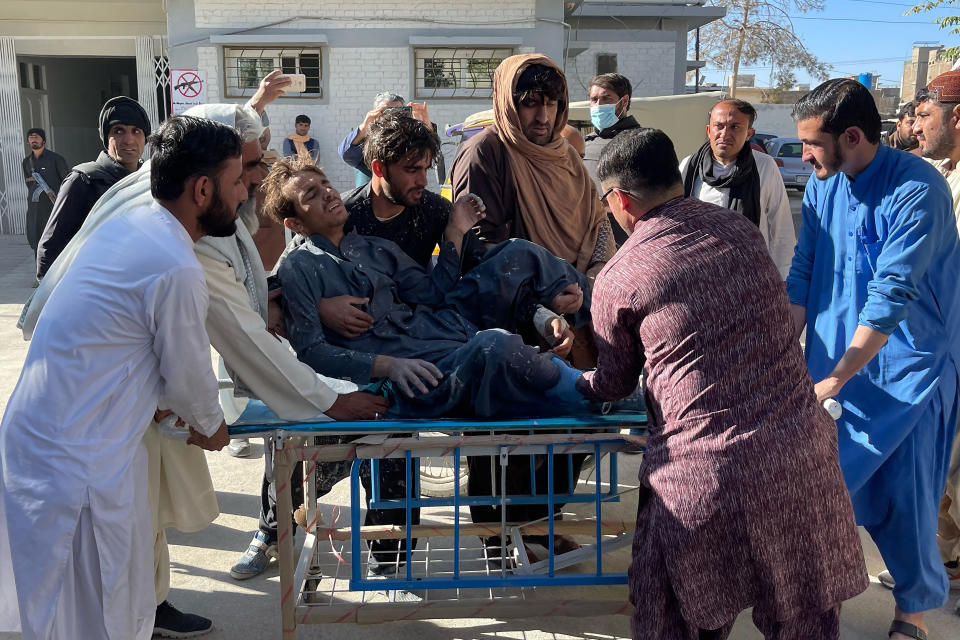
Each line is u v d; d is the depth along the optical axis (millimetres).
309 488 3232
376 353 2756
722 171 4539
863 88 2686
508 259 2914
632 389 2422
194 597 3246
